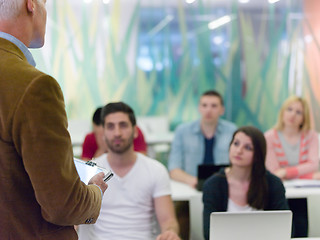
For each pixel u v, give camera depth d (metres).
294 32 6.60
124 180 1.91
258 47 6.73
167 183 1.97
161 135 5.38
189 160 3.11
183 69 6.67
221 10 6.66
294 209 2.48
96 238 1.86
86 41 6.38
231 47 6.71
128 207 1.89
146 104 6.62
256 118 6.80
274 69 6.72
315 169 2.88
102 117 1.96
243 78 6.75
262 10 6.68
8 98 0.88
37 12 1.04
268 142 2.95
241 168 1.98
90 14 6.37
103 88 6.47
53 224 0.97
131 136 1.93
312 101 6.41
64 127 0.92
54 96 0.90
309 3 6.39
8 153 0.91
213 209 1.98
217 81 6.73
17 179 0.92
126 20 6.47
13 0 0.96
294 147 2.95
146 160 1.98
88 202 0.96
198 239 2.22
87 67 6.40
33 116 0.87
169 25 6.59
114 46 6.47
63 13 6.29
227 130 3.11
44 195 0.88
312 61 6.39
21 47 0.99
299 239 1.71
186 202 2.85
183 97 6.70
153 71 6.60
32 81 0.88
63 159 0.89
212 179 2.03
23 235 0.94
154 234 1.96
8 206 0.92
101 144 2.53
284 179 2.83
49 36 6.25
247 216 1.42
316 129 6.34
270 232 1.45
